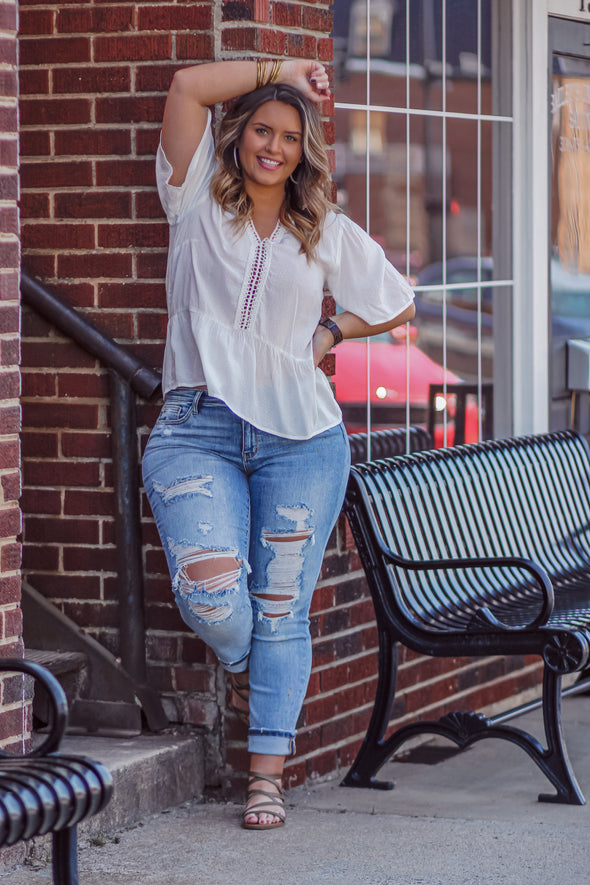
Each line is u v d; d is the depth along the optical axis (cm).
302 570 539
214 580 516
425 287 732
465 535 656
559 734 584
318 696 616
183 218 534
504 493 691
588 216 865
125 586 596
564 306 845
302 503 532
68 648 602
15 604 490
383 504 609
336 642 626
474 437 773
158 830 547
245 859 512
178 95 524
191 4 570
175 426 530
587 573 714
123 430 591
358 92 683
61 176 596
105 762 550
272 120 513
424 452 658
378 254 551
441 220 743
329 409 541
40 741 579
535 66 792
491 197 782
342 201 677
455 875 495
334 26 668
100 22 584
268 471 533
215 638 528
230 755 590
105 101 588
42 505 610
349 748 640
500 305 794
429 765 657
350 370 682
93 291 595
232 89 524
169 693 598
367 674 649
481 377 778
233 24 566
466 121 757
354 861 510
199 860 512
